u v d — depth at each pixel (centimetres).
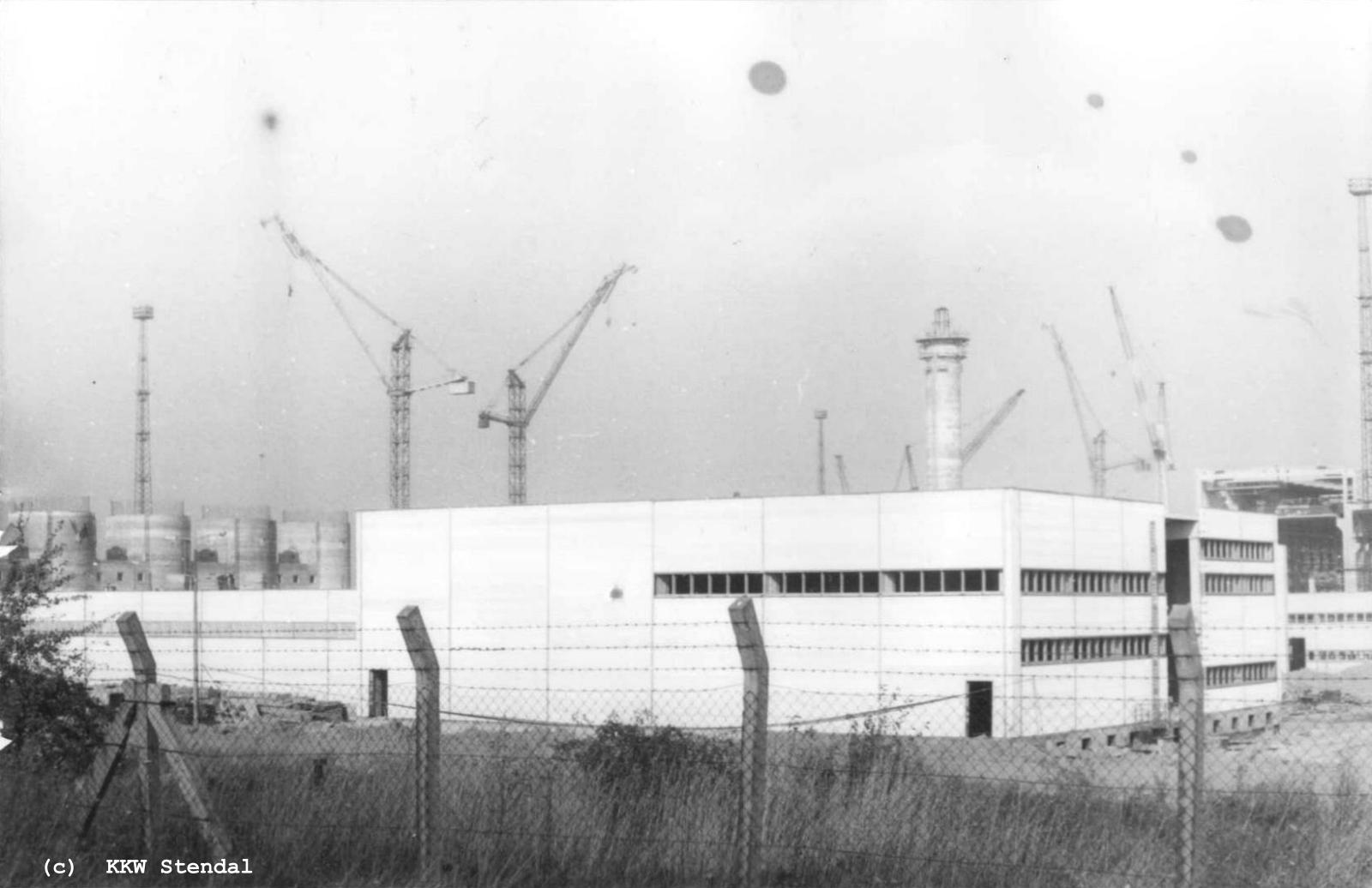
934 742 3312
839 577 5012
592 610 5438
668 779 988
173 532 10006
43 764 1189
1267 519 6562
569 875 909
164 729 973
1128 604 5344
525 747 1208
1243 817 962
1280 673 6556
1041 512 4912
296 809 988
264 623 6047
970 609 4775
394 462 12594
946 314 8894
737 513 5203
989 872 867
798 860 888
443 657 5700
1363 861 907
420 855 906
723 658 5166
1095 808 966
